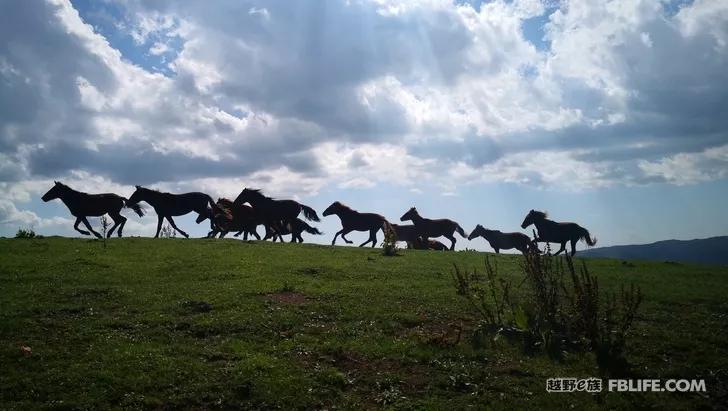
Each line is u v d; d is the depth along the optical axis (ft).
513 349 40.01
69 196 98.78
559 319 43.62
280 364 36.58
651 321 46.42
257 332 42.78
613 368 36.70
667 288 59.57
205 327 43.29
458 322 45.98
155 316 45.65
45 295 51.67
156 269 66.23
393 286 58.59
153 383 33.58
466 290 49.83
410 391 33.88
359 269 69.10
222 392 32.89
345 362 37.70
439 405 31.96
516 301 51.90
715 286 61.21
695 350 39.34
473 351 39.34
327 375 35.17
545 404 32.07
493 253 95.45
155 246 83.56
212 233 108.68
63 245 82.43
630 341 40.98
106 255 74.33
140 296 51.98
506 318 46.21
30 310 46.29
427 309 49.34
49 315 45.73
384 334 43.06
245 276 63.10
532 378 35.53
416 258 82.79
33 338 40.09
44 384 33.04
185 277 62.34
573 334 41.24
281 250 84.28
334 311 48.37
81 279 59.47
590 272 72.28
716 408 31.89
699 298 53.93
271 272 65.46
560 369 36.73
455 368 36.65
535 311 42.75
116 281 59.47
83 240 90.12
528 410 31.37
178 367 35.70
